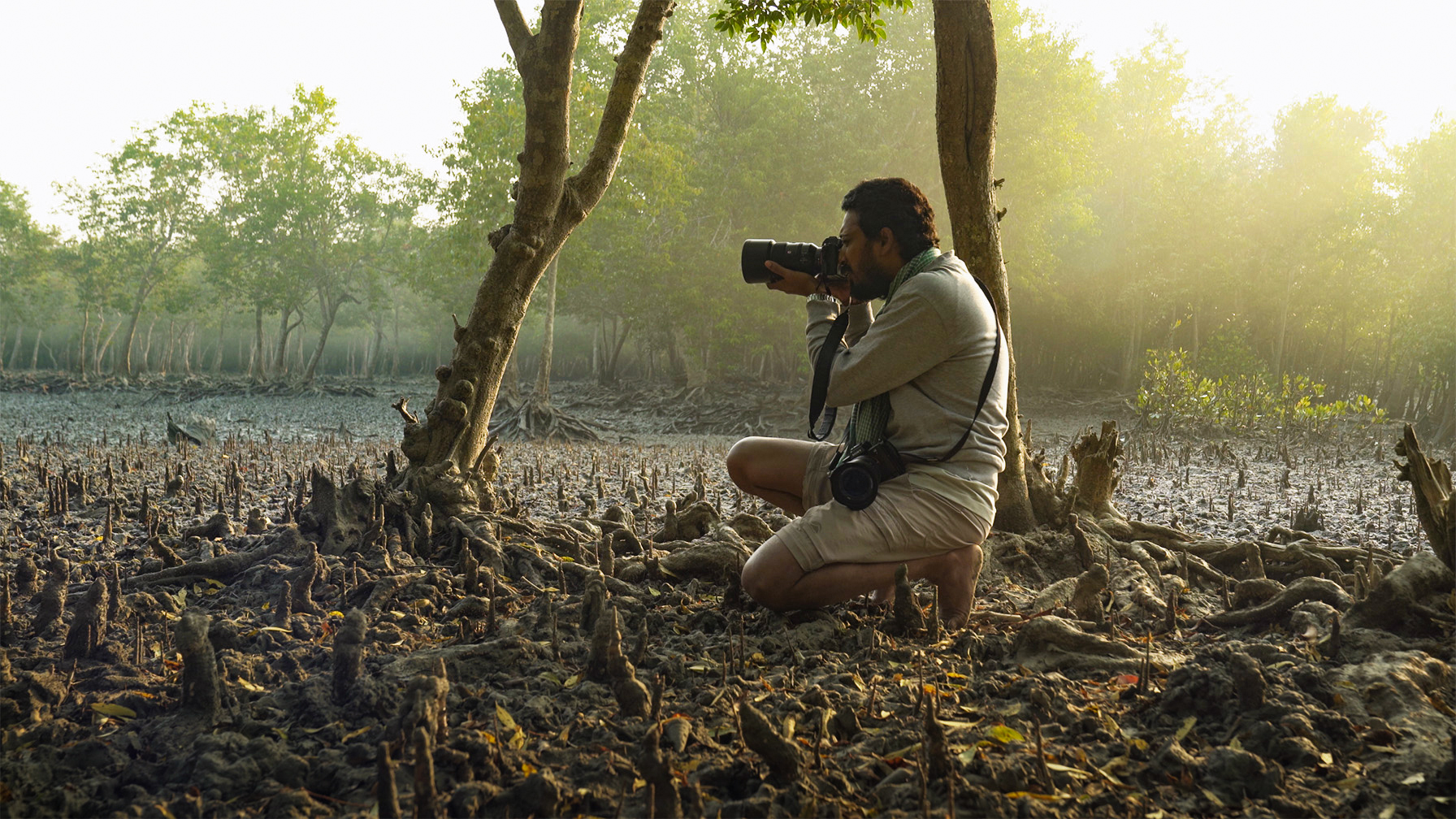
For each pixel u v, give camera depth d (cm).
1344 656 263
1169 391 1934
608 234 2755
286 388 3869
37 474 797
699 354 3247
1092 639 275
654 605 344
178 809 181
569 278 2272
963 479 293
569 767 194
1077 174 2652
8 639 290
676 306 2927
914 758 196
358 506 402
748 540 459
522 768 192
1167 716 221
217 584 362
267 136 3628
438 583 347
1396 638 268
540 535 434
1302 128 2783
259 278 3866
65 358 6400
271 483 820
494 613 308
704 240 2931
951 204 451
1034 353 3819
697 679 254
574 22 461
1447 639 265
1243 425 1844
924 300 285
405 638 292
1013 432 463
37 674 236
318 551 379
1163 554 446
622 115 501
